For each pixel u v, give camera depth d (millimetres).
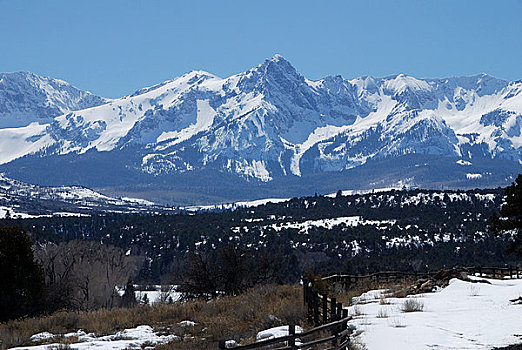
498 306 34812
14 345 32938
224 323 35344
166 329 35938
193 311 41969
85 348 29844
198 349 28672
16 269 59375
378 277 60094
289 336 20750
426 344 24938
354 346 24484
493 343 24938
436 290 46688
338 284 52188
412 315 32688
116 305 101125
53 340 34062
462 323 29672
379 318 31875
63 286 83250
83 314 46094
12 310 59188
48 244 114062
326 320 27406
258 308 38375
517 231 60469
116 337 33812
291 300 38844
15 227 61188
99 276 108500
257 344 19953
